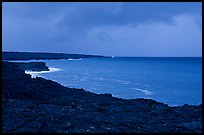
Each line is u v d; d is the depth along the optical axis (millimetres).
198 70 163375
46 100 28000
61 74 114438
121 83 86562
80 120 20125
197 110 25406
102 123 19828
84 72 132875
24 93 28406
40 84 33594
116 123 20031
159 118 22234
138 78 108000
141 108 25688
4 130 17406
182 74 132750
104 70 152375
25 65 122562
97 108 24797
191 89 75625
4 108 22234
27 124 18688
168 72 145250
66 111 22844
